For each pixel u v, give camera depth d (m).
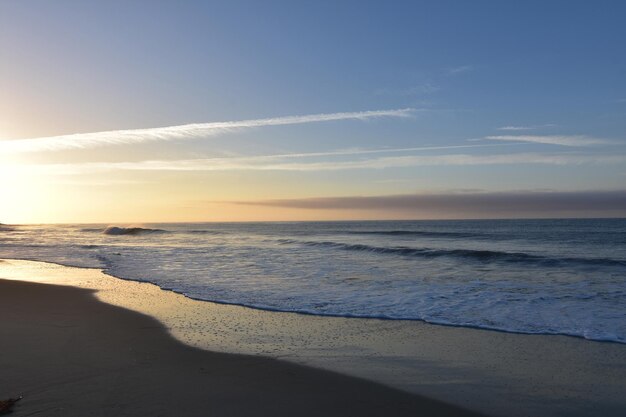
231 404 5.66
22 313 10.72
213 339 8.56
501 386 6.29
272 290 13.60
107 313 10.70
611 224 82.81
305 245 32.53
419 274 16.64
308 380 6.50
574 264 18.56
